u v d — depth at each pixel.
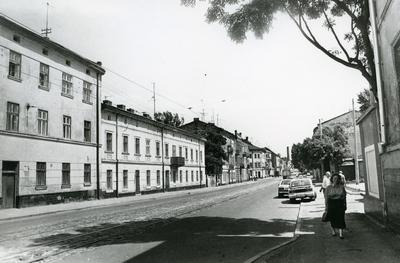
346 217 14.42
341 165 51.88
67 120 29.56
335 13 14.77
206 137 68.56
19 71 24.56
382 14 10.15
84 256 8.89
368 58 12.56
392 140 10.21
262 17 13.87
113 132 35.91
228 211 19.52
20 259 8.61
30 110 25.33
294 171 125.50
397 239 9.41
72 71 30.28
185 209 21.27
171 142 50.19
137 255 8.91
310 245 9.27
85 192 31.14
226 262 8.08
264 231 12.35
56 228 13.91
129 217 17.52
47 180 26.67
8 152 23.22
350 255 7.92
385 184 11.12
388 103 10.45
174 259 8.44
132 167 38.84
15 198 23.84
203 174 64.12
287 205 22.23
